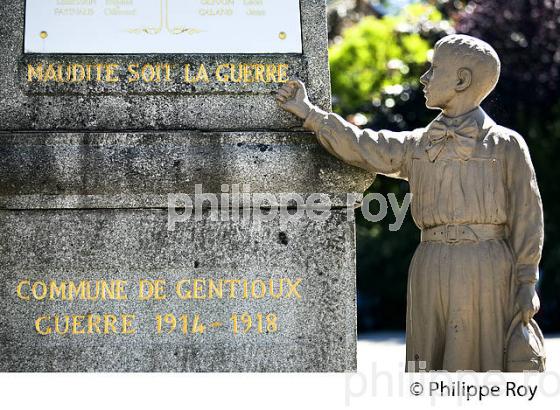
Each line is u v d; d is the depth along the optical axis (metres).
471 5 19.42
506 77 18.00
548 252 17.17
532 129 17.91
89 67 7.05
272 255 6.93
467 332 6.58
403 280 18.25
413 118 18.53
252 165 6.91
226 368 6.85
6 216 6.87
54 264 6.86
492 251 6.61
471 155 6.66
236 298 6.89
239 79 7.07
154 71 7.05
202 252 6.89
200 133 6.91
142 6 7.14
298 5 7.20
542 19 18.22
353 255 6.97
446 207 6.64
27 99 7.03
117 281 6.86
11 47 7.06
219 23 7.15
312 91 7.13
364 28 20.77
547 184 17.47
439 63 6.81
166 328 6.85
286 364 6.88
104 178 6.85
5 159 6.84
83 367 6.82
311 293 6.93
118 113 7.03
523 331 6.56
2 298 6.84
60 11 7.11
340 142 6.86
